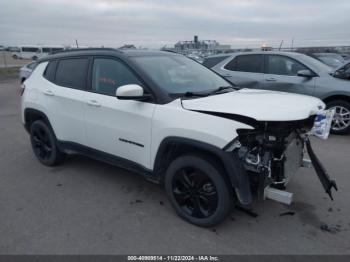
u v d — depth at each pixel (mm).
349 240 3047
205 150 2973
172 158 3418
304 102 3225
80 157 5355
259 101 3154
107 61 3936
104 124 3844
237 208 3613
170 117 3168
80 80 4215
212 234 3158
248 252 2889
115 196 3982
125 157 3758
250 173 3051
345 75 6332
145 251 2926
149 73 3553
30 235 3174
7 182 4441
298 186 4172
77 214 3564
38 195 4035
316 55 12211
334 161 5051
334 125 6543
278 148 3029
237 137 2807
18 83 19672
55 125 4566
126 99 3311
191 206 3375
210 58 8320
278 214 3508
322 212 3547
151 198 3916
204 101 3166
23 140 6523
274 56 7230
